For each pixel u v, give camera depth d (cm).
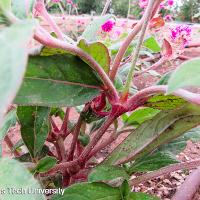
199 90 13
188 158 27
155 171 14
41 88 10
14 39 5
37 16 18
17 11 10
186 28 18
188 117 12
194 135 16
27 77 10
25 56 5
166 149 16
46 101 10
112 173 13
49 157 12
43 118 14
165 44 19
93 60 11
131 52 20
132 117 17
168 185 25
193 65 7
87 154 15
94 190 12
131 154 13
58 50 11
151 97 13
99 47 11
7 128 14
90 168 15
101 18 17
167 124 12
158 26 19
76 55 11
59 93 11
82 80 11
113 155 13
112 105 13
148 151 13
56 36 15
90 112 16
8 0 8
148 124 13
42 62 10
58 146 18
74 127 19
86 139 19
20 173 8
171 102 13
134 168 14
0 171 8
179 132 12
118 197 12
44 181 17
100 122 19
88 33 17
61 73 11
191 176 23
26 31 5
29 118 13
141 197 13
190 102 11
